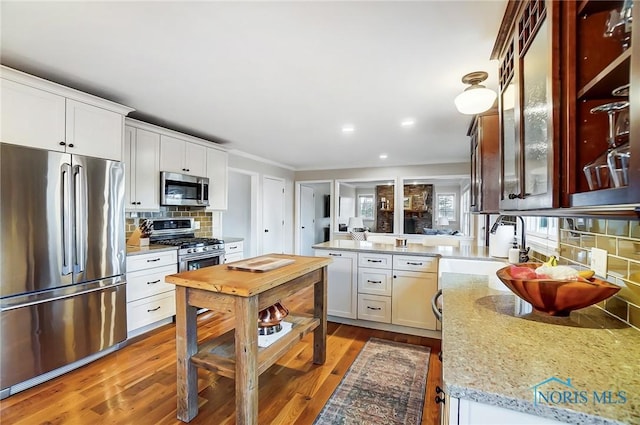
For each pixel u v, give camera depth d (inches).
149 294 118.6
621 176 27.2
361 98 102.6
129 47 71.8
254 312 66.2
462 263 111.9
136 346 108.6
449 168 228.1
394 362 99.6
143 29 64.4
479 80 83.5
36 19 60.9
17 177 79.1
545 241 81.4
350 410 75.6
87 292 94.3
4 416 71.5
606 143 33.1
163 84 92.7
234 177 231.1
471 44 68.9
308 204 297.3
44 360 84.7
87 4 56.3
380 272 126.3
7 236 77.6
